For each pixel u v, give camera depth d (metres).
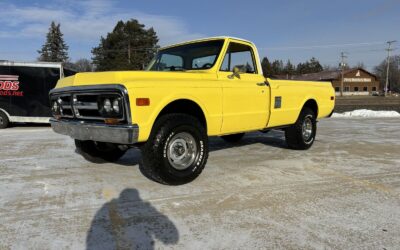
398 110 23.44
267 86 6.52
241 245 3.25
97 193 4.68
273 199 4.45
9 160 6.72
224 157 6.92
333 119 16.09
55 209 4.11
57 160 6.71
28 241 3.32
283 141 8.98
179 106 5.29
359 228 3.61
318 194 4.64
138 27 56.00
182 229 3.57
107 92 4.42
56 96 5.30
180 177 4.93
